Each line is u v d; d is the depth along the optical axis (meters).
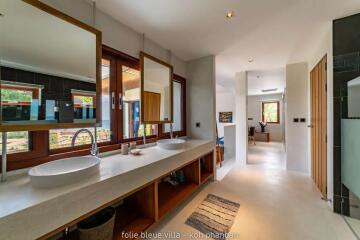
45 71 1.36
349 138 1.81
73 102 1.52
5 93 1.17
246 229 1.76
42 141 1.40
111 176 1.25
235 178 3.27
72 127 1.50
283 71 4.20
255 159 4.82
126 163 1.59
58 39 1.42
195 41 2.49
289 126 3.70
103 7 1.70
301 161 3.63
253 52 2.93
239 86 4.32
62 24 1.44
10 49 1.20
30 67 1.29
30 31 1.28
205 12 1.79
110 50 1.86
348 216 1.95
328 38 2.14
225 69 4.04
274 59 3.32
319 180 2.72
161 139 2.74
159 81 2.57
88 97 1.62
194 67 3.27
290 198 2.42
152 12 1.79
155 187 1.71
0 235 0.76
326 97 2.32
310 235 1.65
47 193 0.98
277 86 6.05
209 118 3.13
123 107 2.14
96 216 1.54
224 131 5.54
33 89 1.30
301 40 2.46
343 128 1.93
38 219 0.87
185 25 2.05
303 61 3.46
